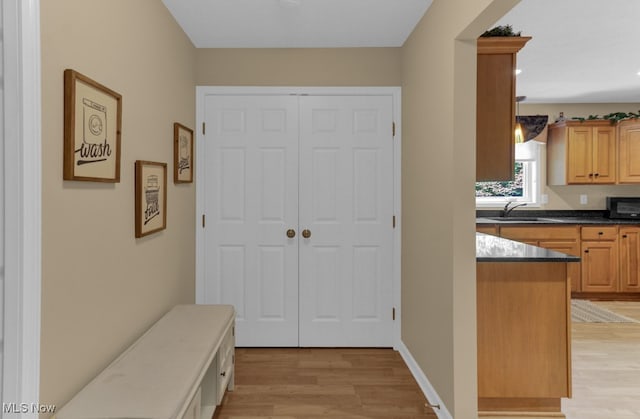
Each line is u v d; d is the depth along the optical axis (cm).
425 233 246
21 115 112
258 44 300
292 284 312
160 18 227
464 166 198
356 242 311
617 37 294
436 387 224
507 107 220
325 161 311
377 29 275
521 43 213
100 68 155
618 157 463
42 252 121
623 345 316
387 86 309
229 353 228
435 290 227
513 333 213
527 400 216
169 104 244
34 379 116
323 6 240
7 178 112
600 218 493
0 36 112
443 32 213
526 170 509
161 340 182
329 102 310
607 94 454
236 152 309
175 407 125
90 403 127
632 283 445
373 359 291
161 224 220
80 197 141
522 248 246
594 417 214
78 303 140
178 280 262
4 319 112
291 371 270
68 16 134
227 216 310
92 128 146
